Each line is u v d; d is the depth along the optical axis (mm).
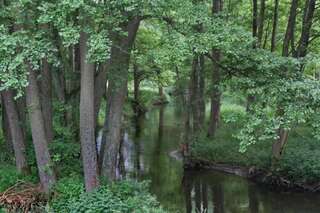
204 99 25453
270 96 13234
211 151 23625
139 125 39219
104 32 10906
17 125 14961
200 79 25297
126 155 27094
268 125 12891
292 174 19469
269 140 22703
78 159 15852
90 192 13117
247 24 26203
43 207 12938
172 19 12828
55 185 13633
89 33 11148
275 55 13945
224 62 14531
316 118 12914
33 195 13391
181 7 12250
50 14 10281
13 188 13805
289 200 18375
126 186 13883
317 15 21719
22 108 16734
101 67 15055
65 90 17828
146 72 32906
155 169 23609
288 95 13016
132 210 12617
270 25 28906
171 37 12328
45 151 13828
